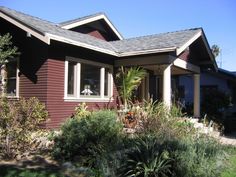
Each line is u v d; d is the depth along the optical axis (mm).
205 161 5797
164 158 5648
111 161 6020
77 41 10789
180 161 5648
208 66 16750
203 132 9344
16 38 11469
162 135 7125
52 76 10609
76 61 11609
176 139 6820
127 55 12594
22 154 7590
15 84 11414
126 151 5965
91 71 12438
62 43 10859
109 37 16922
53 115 10492
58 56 10852
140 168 5562
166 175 5613
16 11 12430
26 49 11125
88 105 12086
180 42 11969
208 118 15477
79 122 7609
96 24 15836
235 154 8328
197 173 5527
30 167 6520
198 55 15977
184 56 14172
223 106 17906
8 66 11703
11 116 7410
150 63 12523
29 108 7812
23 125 7641
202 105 17875
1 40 10172
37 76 10734
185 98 21359
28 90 10938
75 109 11383
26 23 10008
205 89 21000
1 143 7438
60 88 10891
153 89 17422
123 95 13219
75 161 7086
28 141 7887
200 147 6508
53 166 6672
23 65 11172
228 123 16328
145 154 5656
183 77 21641
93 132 7328
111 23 16266
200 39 14453
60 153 7371
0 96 7902
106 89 13359
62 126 7789
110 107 13250
